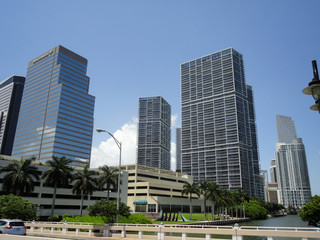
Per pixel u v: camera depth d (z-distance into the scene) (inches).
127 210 1994.3
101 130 1384.1
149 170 5836.6
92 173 3009.4
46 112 7682.1
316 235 740.0
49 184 2738.7
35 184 3002.0
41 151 7308.1
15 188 2345.0
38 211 2731.3
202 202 5969.5
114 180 3166.8
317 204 2314.2
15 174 2346.2
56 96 7608.3
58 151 7150.6
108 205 1804.9
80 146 7716.5
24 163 2468.0
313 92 328.8
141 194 4965.6
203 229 893.2
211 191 4124.0
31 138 7775.6
